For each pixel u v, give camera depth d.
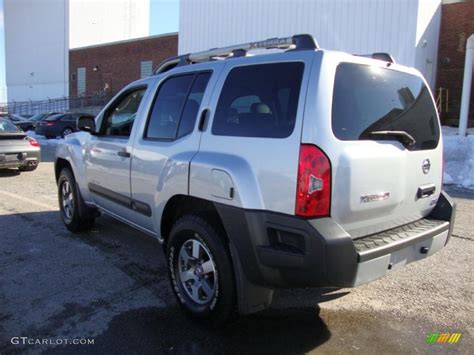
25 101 50.12
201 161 3.24
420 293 3.98
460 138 11.95
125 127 4.49
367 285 4.15
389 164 3.05
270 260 2.81
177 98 3.80
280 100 2.92
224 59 3.50
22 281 4.17
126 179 4.27
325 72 2.79
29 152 10.77
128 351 3.03
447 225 3.55
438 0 17.94
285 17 18.95
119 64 37.88
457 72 18.41
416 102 3.51
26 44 50.25
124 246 5.20
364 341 3.18
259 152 2.92
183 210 3.62
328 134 2.72
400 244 3.02
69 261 4.70
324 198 2.71
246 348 3.08
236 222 2.96
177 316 3.52
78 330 3.30
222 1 21.14
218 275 3.15
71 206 5.71
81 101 40.88
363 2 16.86
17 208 7.11
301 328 3.36
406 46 16.05
